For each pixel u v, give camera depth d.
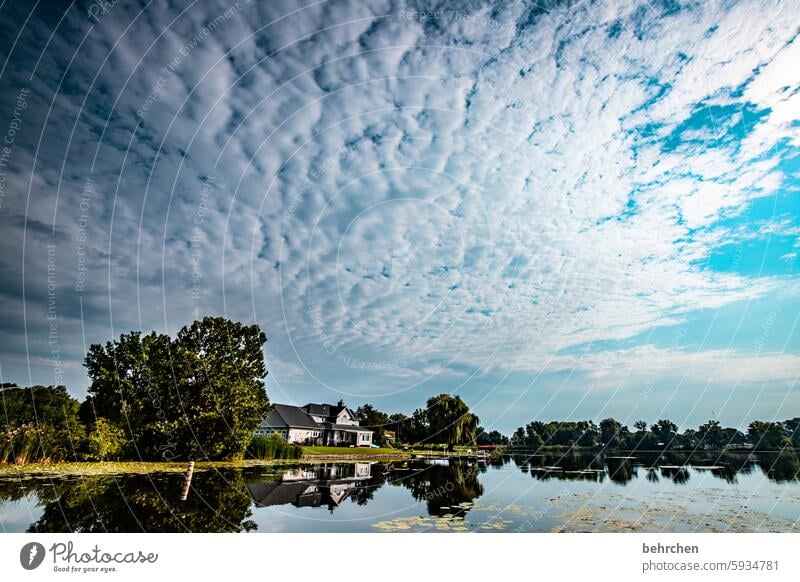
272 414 60.22
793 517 13.26
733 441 41.91
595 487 19.64
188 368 29.42
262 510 14.44
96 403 27.39
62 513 12.69
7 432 22.94
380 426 70.94
